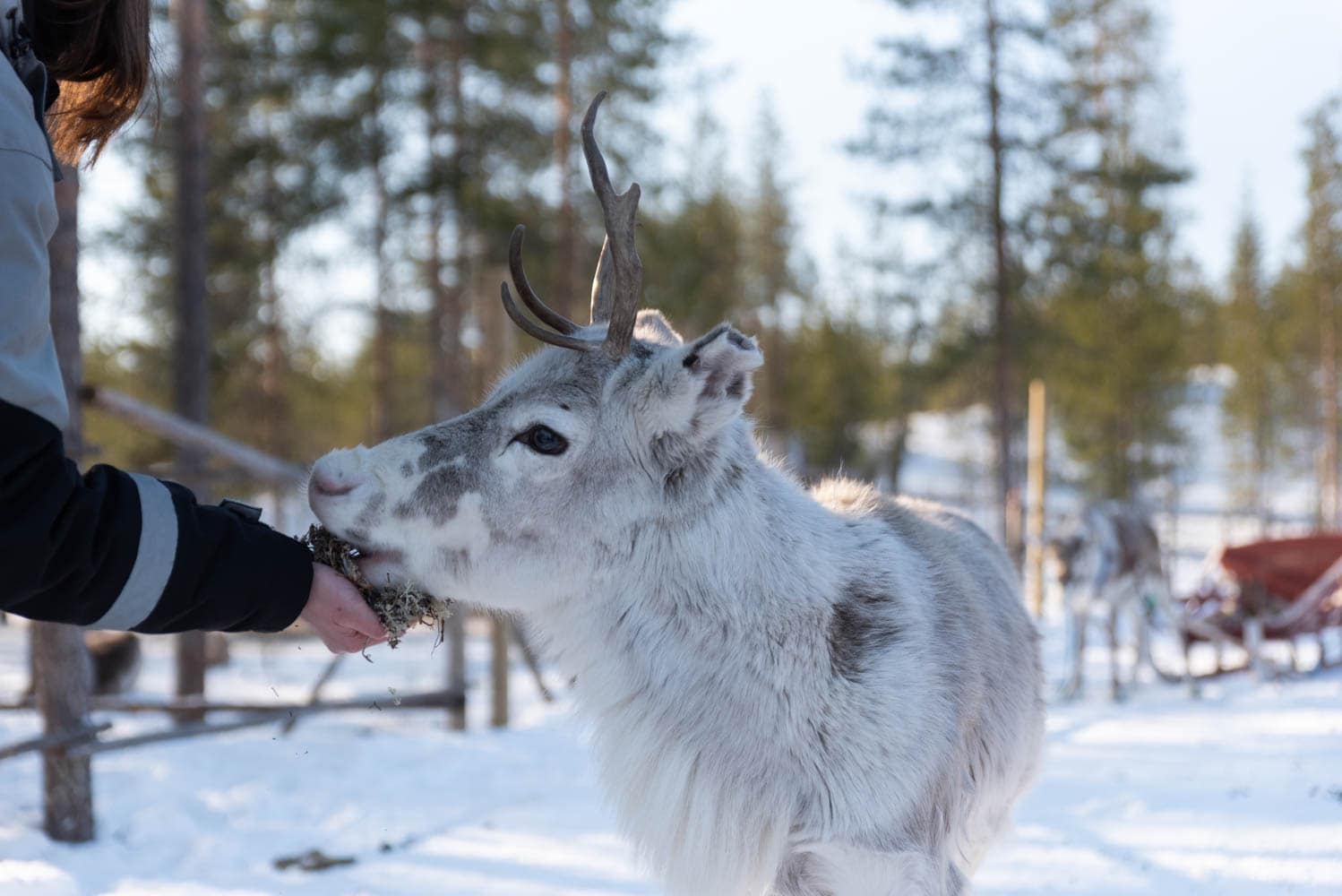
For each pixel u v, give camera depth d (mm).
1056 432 35438
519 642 9516
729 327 2770
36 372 1701
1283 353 41000
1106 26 30969
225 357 19422
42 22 2078
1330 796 4871
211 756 7148
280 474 7496
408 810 5879
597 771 3012
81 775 5180
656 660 2832
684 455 2836
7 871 4457
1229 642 10109
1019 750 3396
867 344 37531
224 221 17781
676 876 2822
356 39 17125
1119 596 9961
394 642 2730
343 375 29281
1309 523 37438
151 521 1919
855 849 2719
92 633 9828
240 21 16875
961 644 3002
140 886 4500
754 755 2777
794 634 2779
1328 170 36594
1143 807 5133
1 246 1651
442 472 2734
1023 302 21219
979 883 4254
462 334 21875
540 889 4457
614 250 2854
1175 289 31781
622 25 18438
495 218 16875
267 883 4559
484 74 17609
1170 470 32469
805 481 3803
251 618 2094
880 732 2732
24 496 1719
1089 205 21734
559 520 2803
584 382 2873
